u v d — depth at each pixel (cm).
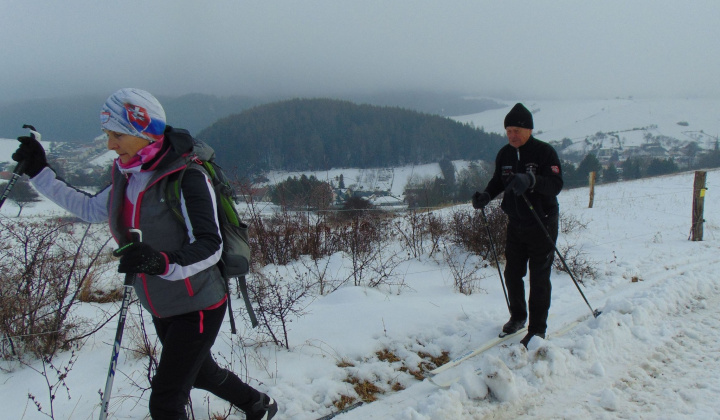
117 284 520
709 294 494
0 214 433
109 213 207
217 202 214
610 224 1066
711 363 345
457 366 346
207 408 275
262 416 256
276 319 388
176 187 192
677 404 292
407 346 381
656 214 1213
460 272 625
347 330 398
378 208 1002
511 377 293
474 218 766
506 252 403
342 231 749
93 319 405
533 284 380
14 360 331
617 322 384
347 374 329
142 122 188
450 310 460
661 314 429
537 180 354
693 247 757
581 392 308
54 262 399
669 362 349
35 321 340
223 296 214
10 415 264
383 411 287
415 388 316
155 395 196
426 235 857
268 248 680
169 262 172
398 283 575
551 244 373
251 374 318
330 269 629
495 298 519
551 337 385
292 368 329
